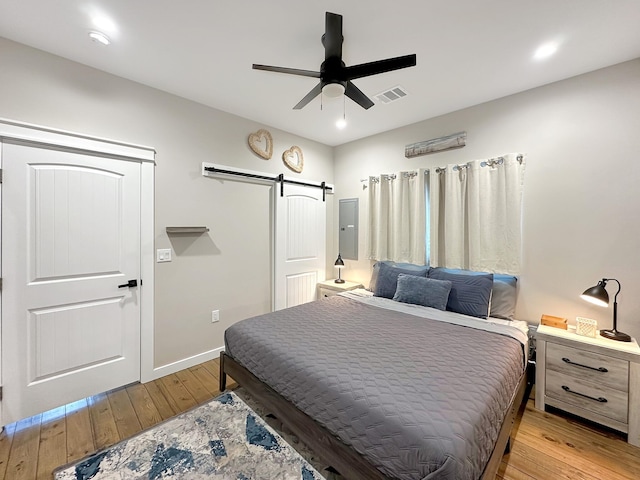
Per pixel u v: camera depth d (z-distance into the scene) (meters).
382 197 3.59
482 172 2.76
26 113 1.93
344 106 2.88
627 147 2.11
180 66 2.21
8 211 1.89
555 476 1.54
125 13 1.66
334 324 2.25
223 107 2.91
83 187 2.17
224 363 2.28
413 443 1.11
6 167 1.87
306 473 1.55
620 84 2.12
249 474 1.55
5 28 1.77
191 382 2.51
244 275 3.24
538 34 1.82
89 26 1.76
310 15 1.68
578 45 1.93
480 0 1.55
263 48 2.00
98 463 1.61
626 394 1.80
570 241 2.36
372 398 1.32
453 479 1.01
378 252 3.63
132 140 2.39
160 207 2.57
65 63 2.08
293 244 3.70
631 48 1.95
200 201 2.84
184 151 2.71
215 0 1.56
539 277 2.51
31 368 1.99
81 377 2.19
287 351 1.78
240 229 3.18
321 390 1.48
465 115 2.91
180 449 1.72
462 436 1.10
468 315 2.52
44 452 1.69
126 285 2.39
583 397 1.96
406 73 2.28
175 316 2.69
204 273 2.89
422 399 1.28
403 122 3.30
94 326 2.24
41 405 2.02
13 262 1.91
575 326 2.27
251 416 2.03
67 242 2.11
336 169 4.23
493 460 1.32
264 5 1.59
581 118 2.29
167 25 1.76
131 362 2.43
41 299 2.02
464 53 2.03
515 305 2.57
